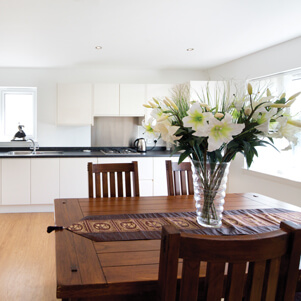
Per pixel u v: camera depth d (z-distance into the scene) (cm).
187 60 445
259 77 394
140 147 496
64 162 437
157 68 508
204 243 83
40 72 496
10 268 275
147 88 480
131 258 123
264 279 92
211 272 85
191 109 127
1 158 424
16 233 364
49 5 236
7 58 422
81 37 323
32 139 512
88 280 104
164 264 85
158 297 92
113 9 245
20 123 513
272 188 377
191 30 299
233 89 436
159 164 454
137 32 306
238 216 182
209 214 157
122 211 190
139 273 110
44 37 323
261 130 129
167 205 207
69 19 268
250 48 374
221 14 256
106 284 103
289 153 372
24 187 432
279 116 134
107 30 300
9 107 508
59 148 507
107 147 522
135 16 260
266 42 346
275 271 91
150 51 387
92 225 161
